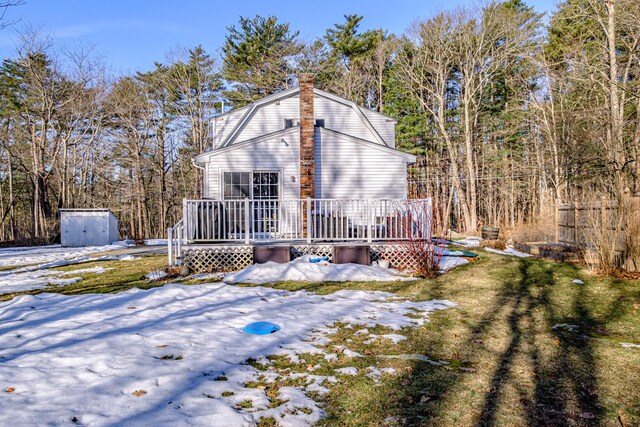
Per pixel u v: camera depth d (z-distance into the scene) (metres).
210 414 2.73
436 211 11.89
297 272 8.31
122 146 30.58
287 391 3.19
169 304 6.00
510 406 3.02
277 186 12.77
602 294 6.77
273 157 12.77
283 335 4.60
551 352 4.22
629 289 6.99
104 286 7.55
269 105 16.25
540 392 3.28
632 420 2.83
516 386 3.38
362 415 2.86
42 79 24.67
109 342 4.12
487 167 31.73
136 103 29.56
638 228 8.16
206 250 9.24
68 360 3.60
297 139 12.83
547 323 5.30
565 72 21.14
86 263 11.22
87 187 32.00
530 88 27.02
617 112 15.07
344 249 9.32
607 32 15.91
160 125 32.00
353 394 3.19
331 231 10.07
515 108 26.17
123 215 34.47
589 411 2.96
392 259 9.66
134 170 32.12
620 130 13.98
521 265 9.52
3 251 16.25
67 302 6.15
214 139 18.06
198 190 31.62
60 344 4.08
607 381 3.50
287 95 16.08
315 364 3.80
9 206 30.55
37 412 2.67
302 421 2.74
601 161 17.16
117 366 3.49
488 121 30.39
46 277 8.86
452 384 3.41
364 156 12.91
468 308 6.02
